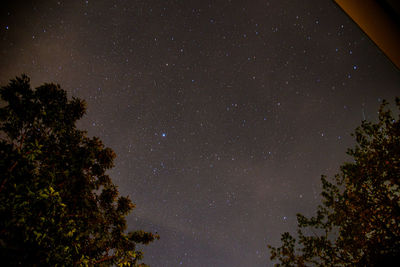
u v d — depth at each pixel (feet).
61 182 16.92
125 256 19.70
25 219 12.64
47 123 17.26
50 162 16.69
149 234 23.25
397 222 15.26
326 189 19.22
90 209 18.29
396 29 4.76
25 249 11.98
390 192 16.02
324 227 19.24
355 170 17.33
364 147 17.84
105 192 20.88
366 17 4.83
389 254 10.31
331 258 17.57
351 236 16.84
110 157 21.02
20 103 16.12
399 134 16.14
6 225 11.73
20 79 16.52
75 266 14.75
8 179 12.93
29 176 13.62
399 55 4.96
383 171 16.31
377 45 5.07
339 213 18.13
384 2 4.72
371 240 15.58
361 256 15.98
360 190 17.15
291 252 19.20
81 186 17.33
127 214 21.72
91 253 19.38
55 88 17.90
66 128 18.40
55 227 13.65
